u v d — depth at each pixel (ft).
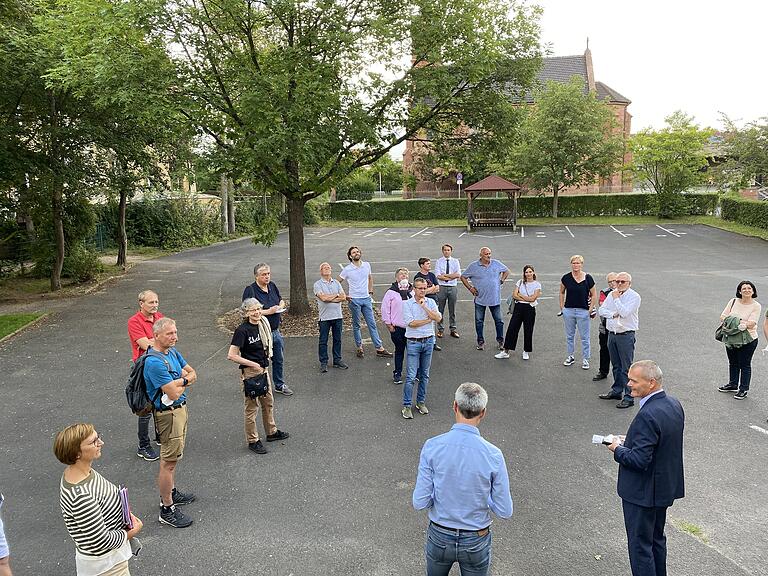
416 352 23.88
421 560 14.82
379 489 18.39
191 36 34.91
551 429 22.77
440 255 80.18
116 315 45.01
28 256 62.54
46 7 45.80
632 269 63.67
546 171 121.80
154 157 62.03
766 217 94.63
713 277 56.49
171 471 16.38
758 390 26.45
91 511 11.13
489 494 11.10
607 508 17.07
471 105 40.78
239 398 26.71
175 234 93.30
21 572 14.57
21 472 20.02
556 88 121.19
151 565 14.71
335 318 30.04
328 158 37.55
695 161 120.06
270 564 14.71
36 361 32.89
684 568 14.32
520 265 69.26
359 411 24.88
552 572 14.20
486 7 40.42
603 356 28.04
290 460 20.45
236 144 34.83
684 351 32.55
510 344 31.65
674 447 12.61
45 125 49.57
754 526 16.07
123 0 33.30
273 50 38.19
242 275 64.80
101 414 25.08
